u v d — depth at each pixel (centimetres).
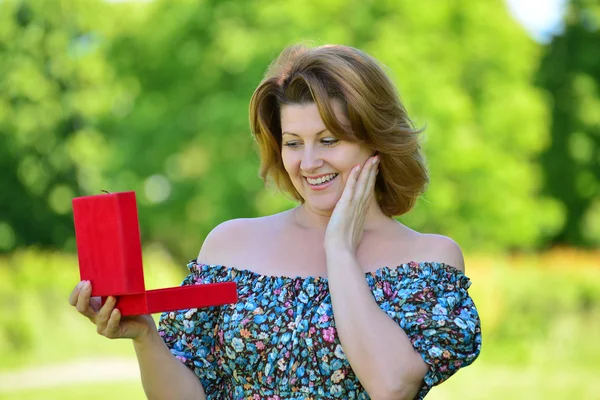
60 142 4678
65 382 2083
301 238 543
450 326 501
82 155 4494
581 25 4647
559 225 4178
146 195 3578
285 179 560
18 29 4638
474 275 2572
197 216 3416
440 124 3016
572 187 4700
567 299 2533
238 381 520
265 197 2986
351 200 518
